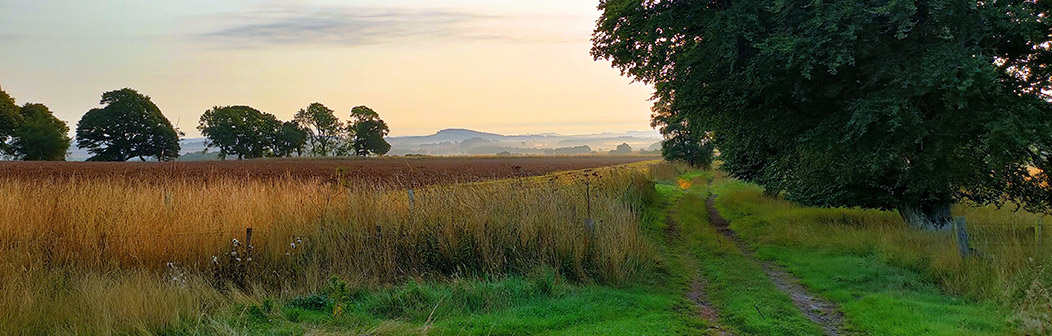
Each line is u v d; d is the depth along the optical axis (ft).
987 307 22.34
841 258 33.99
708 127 49.37
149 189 32.55
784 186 51.26
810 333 20.15
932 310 22.30
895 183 40.32
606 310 21.70
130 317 17.28
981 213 51.57
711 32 37.68
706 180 124.77
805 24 34.42
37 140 207.72
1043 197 38.37
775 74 37.58
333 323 18.51
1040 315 18.53
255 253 25.23
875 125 36.32
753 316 22.13
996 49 34.78
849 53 33.35
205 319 18.19
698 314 22.74
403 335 17.34
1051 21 32.50
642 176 72.69
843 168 38.34
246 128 277.44
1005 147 33.65
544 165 211.61
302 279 24.21
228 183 35.88
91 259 23.12
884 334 19.70
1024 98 34.22
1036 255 26.50
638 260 30.50
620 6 43.93
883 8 30.96
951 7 31.27
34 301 17.95
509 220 30.32
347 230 28.71
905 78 32.60
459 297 22.03
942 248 31.30
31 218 25.63
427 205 30.94
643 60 48.14
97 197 29.43
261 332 17.19
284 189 34.91
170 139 227.40
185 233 25.22
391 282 25.67
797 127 40.91
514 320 19.44
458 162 230.68
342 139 322.55
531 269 26.91
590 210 34.68
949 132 34.50
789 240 41.09
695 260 35.58
